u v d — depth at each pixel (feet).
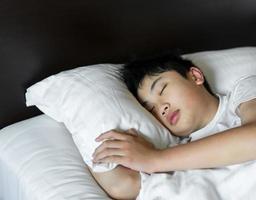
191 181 3.00
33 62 4.02
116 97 3.46
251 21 5.29
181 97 3.54
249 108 3.27
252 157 2.91
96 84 3.57
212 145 2.93
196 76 3.84
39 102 3.78
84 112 3.39
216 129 3.52
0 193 4.01
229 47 5.33
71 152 3.58
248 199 2.94
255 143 2.86
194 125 3.55
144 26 4.61
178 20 4.82
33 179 3.32
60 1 3.99
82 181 3.26
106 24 4.34
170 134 3.51
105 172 3.18
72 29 4.14
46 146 3.62
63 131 3.83
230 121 3.53
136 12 4.50
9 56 3.89
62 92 3.62
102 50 4.41
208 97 3.67
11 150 3.67
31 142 3.68
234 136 2.90
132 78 3.76
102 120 3.28
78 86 3.58
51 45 4.06
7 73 3.93
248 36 5.38
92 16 4.22
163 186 2.97
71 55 4.22
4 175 3.75
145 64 3.82
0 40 3.80
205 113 3.59
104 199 3.11
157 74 3.68
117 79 3.76
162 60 3.84
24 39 3.91
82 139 3.33
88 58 4.34
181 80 3.63
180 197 2.91
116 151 3.09
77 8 4.10
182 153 3.00
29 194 3.28
